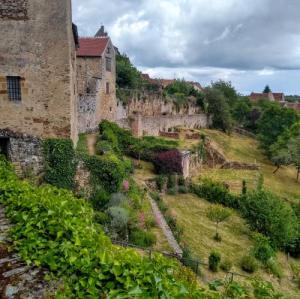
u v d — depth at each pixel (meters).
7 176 10.09
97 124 33.38
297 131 55.12
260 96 115.69
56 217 6.61
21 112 18.38
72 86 19.78
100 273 5.12
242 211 30.92
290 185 48.78
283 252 28.38
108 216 16.97
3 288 4.98
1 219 7.17
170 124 53.81
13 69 18.02
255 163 52.88
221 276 18.00
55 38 17.88
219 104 69.75
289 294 19.88
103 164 19.97
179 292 4.75
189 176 39.84
